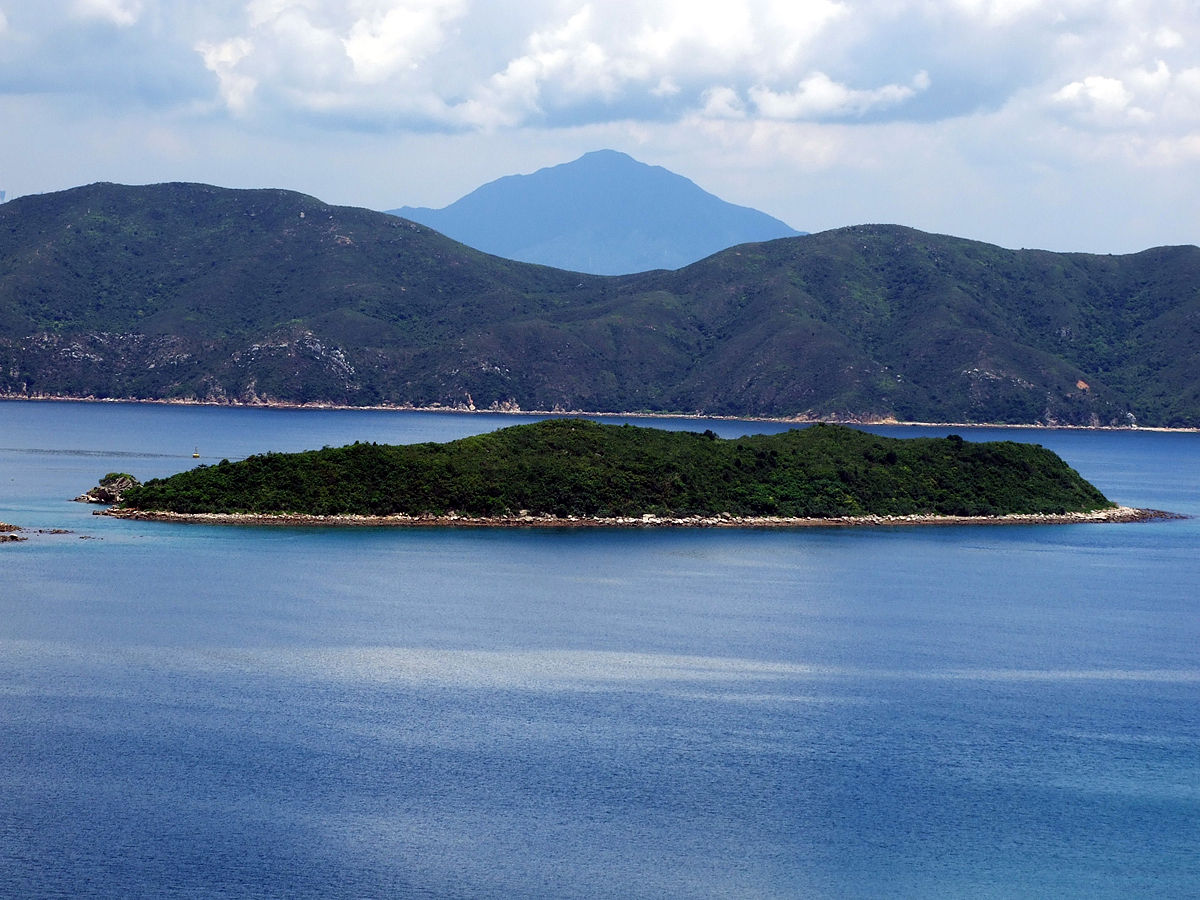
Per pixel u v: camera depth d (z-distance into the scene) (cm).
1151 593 11031
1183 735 6719
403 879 4825
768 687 7412
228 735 6269
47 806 5378
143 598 9331
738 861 5053
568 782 5778
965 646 8675
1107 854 5216
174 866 4878
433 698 6962
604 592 10162
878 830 5384
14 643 7925
